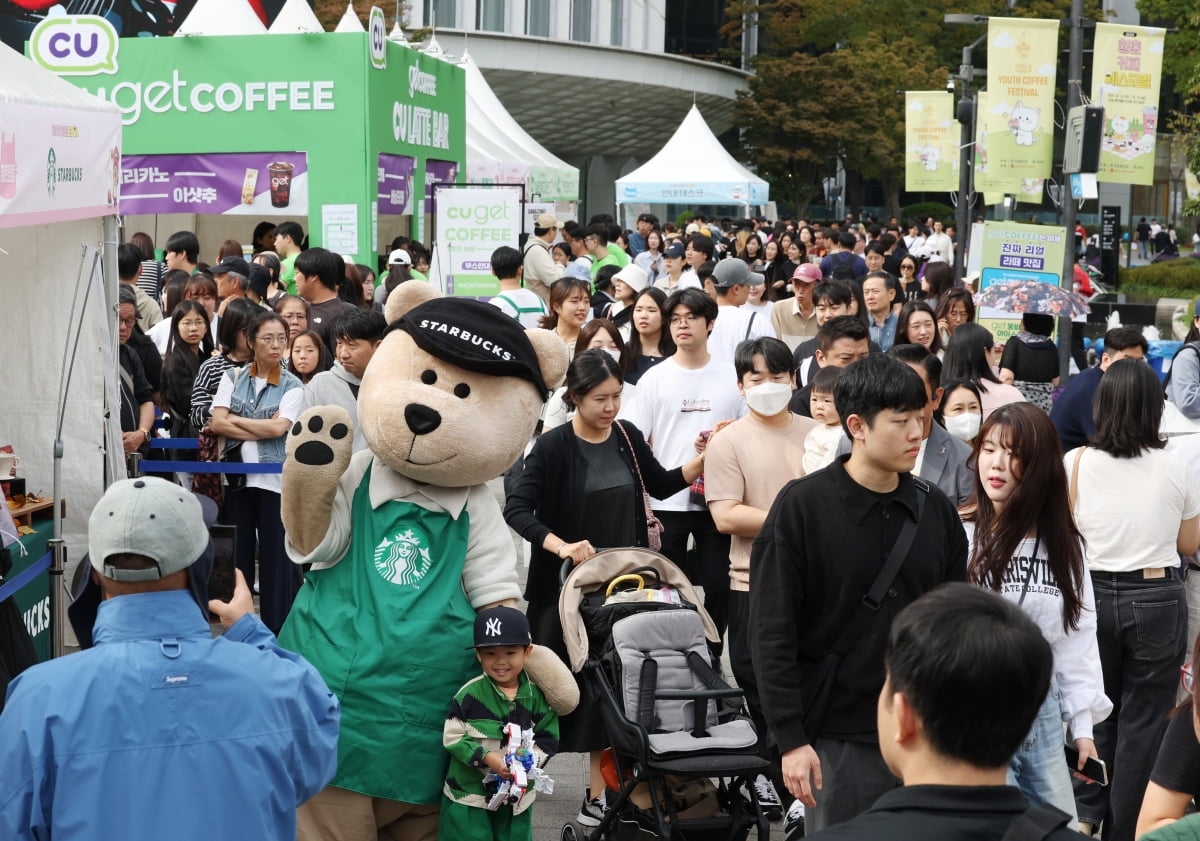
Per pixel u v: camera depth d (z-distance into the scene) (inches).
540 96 1850.4
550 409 268.8
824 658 154.0
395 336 177.2
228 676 116.6
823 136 1948.8
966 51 930.7
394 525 171.2
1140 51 546.6
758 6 2142.0
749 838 213.3
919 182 968.9
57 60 630.5
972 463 182.9
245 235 759.1
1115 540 197.9
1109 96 547.2
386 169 657.0
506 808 173.3
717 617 254.7
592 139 2153.1
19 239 271.6
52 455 276.1
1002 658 83.8
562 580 202.1
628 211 2054.6
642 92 1903.3
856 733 152.5
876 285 385.7
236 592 133.8
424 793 168.6
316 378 252.5
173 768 112.9
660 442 259.8
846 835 83.4
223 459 288.4
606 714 187.3
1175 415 280.5
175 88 625.9
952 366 274.7
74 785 110.8
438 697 167.8
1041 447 162.9
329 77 617.6
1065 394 272.8
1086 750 164.4
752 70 2396.7
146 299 406.6
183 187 633.0
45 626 256.5
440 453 167.3
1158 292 1110.4
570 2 1894.7
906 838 81.8
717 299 365.7
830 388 210.4
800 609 154.6
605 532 214.1
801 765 149.0
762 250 887.7
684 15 2385.6
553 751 179.0
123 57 625.6
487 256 550.9
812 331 398.3
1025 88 550.6
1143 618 197.2
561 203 952.9
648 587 201.9
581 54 1781.5
